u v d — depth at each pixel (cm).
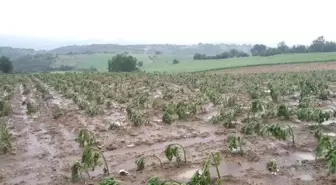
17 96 2258
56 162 912
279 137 955
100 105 1638
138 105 1602
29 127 1305
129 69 7006
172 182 633
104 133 1181
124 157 940
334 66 5031
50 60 10388
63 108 1631
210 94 1734
